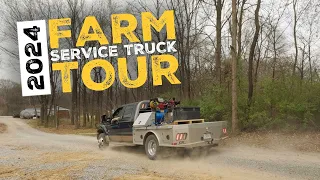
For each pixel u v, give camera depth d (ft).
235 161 33.19
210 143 36.04
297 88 52.65
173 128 33.94
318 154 35.58
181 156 37.40
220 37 72.02
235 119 52.31
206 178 26.05
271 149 40.29
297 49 82.53
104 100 148.05
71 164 35.27
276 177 25.66
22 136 86.89
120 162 35.65
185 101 68.85
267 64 91.25
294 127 48.49
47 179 27.76
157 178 26.58
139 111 41.57
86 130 113.19
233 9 54.44
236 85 54.08
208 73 95.40
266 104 54.13
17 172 31.48
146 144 37.93
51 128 131.75
